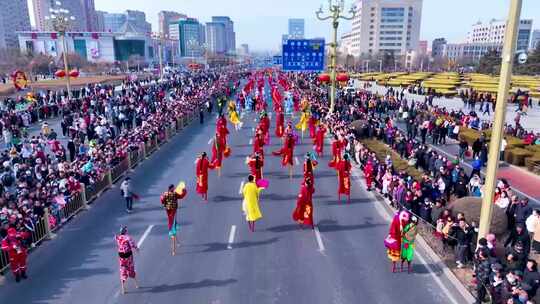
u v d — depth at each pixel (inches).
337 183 879.1
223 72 4837.6
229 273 510.6
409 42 7406.5
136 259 546.3
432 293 467.8
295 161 1062.4
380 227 650.8
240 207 735.1
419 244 589.6
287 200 771.4
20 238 503.5
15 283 492.7
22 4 7844.5
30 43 4936.0
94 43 5315.0
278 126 1331.2
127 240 464.8
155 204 743.7
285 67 1750.7
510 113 1795.0
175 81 2792.8
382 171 808.3
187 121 1561.3
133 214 699.4
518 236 534.9
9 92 2249.0
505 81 453.4
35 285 488.1
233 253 562.9
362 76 3949.3
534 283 422.9
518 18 434.6
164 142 1247.5
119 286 484.1
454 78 3496.6
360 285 484.7
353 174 943.0
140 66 5551.2
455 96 2345.0
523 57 3260.3
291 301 452.4
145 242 596.4
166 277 502.3
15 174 814.5
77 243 595.2
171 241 599.2
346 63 5851.4
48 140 1058.1
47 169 798.5
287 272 513.3
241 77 4534.9
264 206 740.0
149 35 6289.4
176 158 1067.3
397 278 500.4
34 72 3715.6
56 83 2903.5
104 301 454.3
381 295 463.8
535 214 569.3
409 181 725.9
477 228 554.9
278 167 1001.5
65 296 464.8
